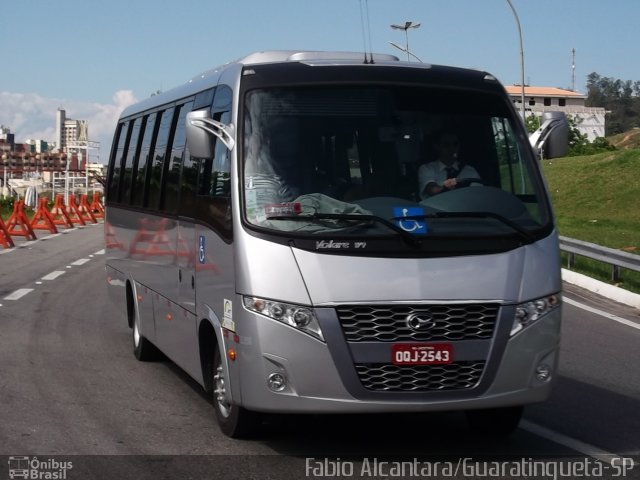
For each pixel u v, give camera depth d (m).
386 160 7.09
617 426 8.16
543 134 7.80
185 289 8.56
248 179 6.98
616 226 38.44
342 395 6.53
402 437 7.76
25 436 7.70
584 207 47.38
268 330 6.55
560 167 55.56
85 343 12.38
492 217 6.89
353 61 7.81
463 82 7.61
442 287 6.59
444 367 6.61
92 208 51.66
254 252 6.68
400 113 7.28
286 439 7.65
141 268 10.81
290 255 6.62
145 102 11.76
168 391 9.55
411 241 6.66
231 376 6.98
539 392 6.83
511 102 7.62
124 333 13.21
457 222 6.84
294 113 7.21
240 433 7.56
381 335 6.54
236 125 7.21
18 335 12.88
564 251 21.61
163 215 9.62
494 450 7.35
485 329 6.67
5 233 29.11
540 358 6.80
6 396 9.18
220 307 7.25
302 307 6.52
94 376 10.28
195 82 9.34
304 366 6.51
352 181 6.99
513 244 6.85
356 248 6.62
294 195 6.89
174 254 9.05
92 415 8.47
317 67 7.50
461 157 7.23
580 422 8.30
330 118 7.20
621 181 49.62
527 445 7.51
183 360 8.78
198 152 7.32
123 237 12.10
